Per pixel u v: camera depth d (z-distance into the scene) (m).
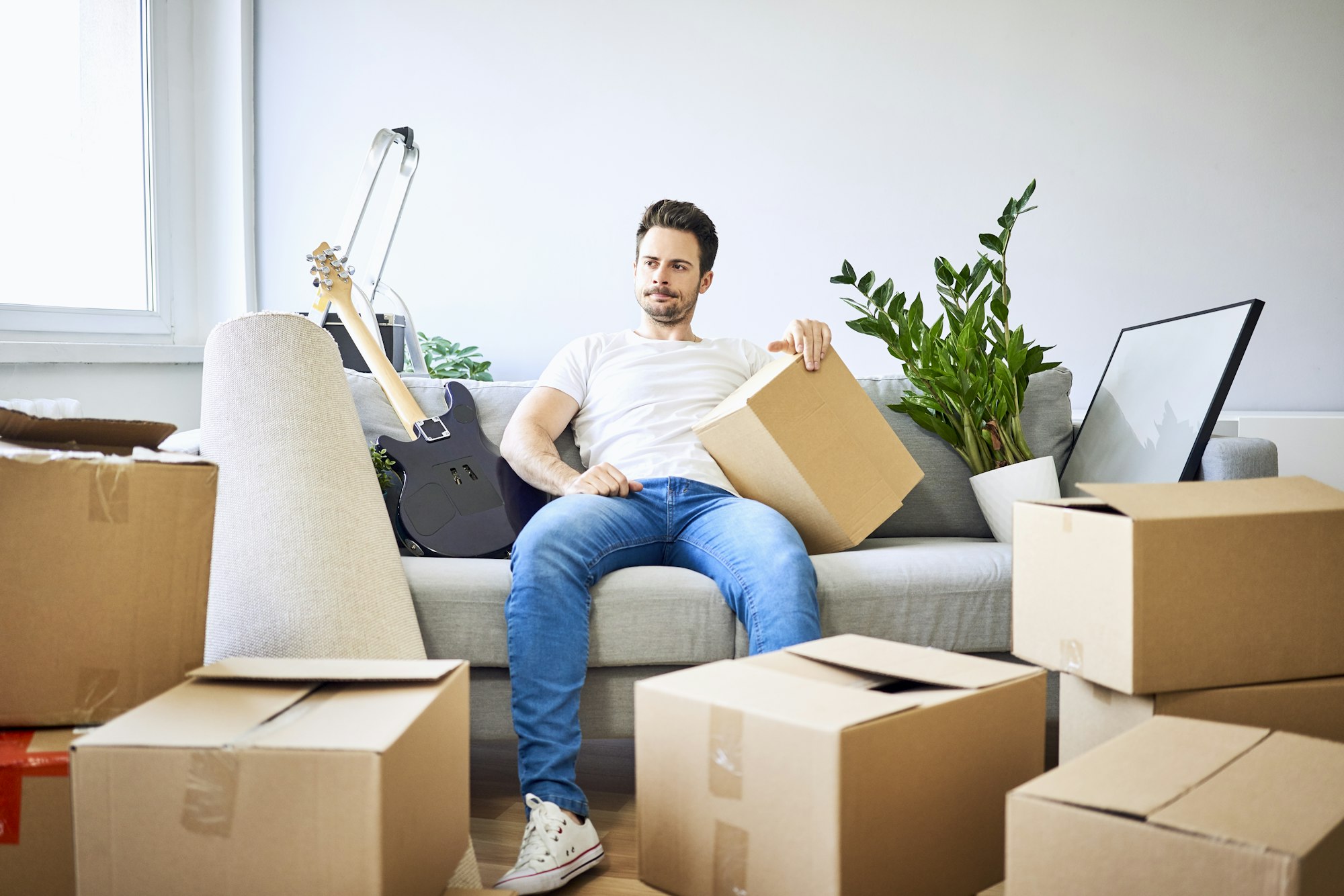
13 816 0.85
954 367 1.94
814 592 1.41
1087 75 3.09
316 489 1.36
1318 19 2.97
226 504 1.34
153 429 1.08
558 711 1.31
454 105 3.43
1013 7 3.11
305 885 0.74
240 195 3.35
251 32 3.41
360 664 0.94
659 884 0.85
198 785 0.75
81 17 2.74
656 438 1.76
